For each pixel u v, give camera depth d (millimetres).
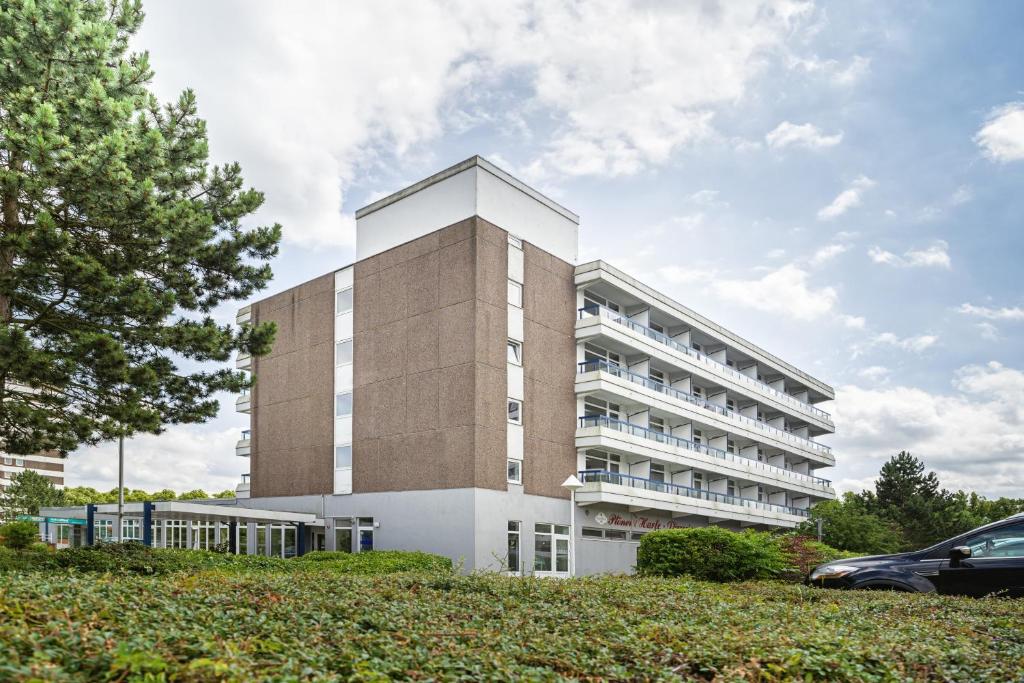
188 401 20797
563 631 7488
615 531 39344
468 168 35219
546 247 38062
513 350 34781
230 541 36219
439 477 33000
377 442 35688
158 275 20359
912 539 61750
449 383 33344
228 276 21594
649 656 6289
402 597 9602
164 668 4465
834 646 6566
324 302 39625
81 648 4750
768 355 57125
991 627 8203
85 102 17844
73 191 17516
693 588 13031
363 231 38906
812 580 12492
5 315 18750
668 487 41594
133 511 31609
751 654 6266
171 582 9750
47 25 18047
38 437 18281
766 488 57000
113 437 19062
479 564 31344
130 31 22406
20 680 3734
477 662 5824
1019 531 11203
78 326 19406
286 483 39594
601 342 39688
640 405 42094
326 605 8086
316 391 39125
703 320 48062
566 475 36531
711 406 47500
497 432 33094
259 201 21672
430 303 34688
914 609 9258
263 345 21953
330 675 4777
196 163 21047
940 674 6176
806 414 62156
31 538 30484
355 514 35938
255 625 6480
